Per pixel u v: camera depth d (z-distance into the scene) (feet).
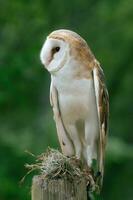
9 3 59.06
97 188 25.68
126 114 75.97
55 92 27.50
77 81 27.02
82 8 74.74
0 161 57.11
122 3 75.00
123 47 75.87
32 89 62.44
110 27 76.02
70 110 27.35
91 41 75.25
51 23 68.85
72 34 27.17
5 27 59.93
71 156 27.53
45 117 62.39
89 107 27.22
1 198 48.96
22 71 53.98
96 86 26.96
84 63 27.02
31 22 59.77
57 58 26.96
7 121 61.72
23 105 60.80
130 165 74.54
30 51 54.95
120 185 74.95
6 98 54.39
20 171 56.70
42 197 22.91
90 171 26.91
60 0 71.77
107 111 27.66
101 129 27.27
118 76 76.02
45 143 58.85
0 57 55.01
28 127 62.39
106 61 75.66
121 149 59.36
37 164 23.97
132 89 76.64
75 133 27.71
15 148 57.77
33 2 59.93
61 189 22.95
